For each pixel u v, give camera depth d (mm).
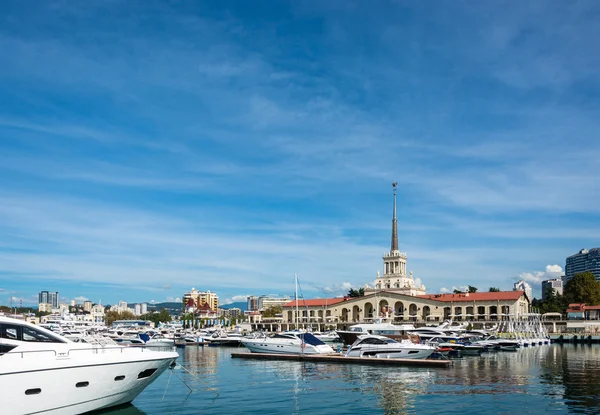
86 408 31406
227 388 45625
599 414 34750
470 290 189875
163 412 35656
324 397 41406
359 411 36469
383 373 55812
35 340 31250
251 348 80438
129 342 94750
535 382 48531
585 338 124000
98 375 31047
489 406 37625
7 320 30719
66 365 29547
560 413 35156
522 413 35312
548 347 104625
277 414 35406
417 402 39375
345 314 187250
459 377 52375
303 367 62094
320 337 122750
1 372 27141
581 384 47250
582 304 154000
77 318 157625
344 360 66562
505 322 136875
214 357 79312
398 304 178875
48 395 29094
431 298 172375
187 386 45531
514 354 84188
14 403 27766
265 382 49344
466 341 97625
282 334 80688
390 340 69562
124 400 33750
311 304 192250
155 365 34188
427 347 66000
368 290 194625
